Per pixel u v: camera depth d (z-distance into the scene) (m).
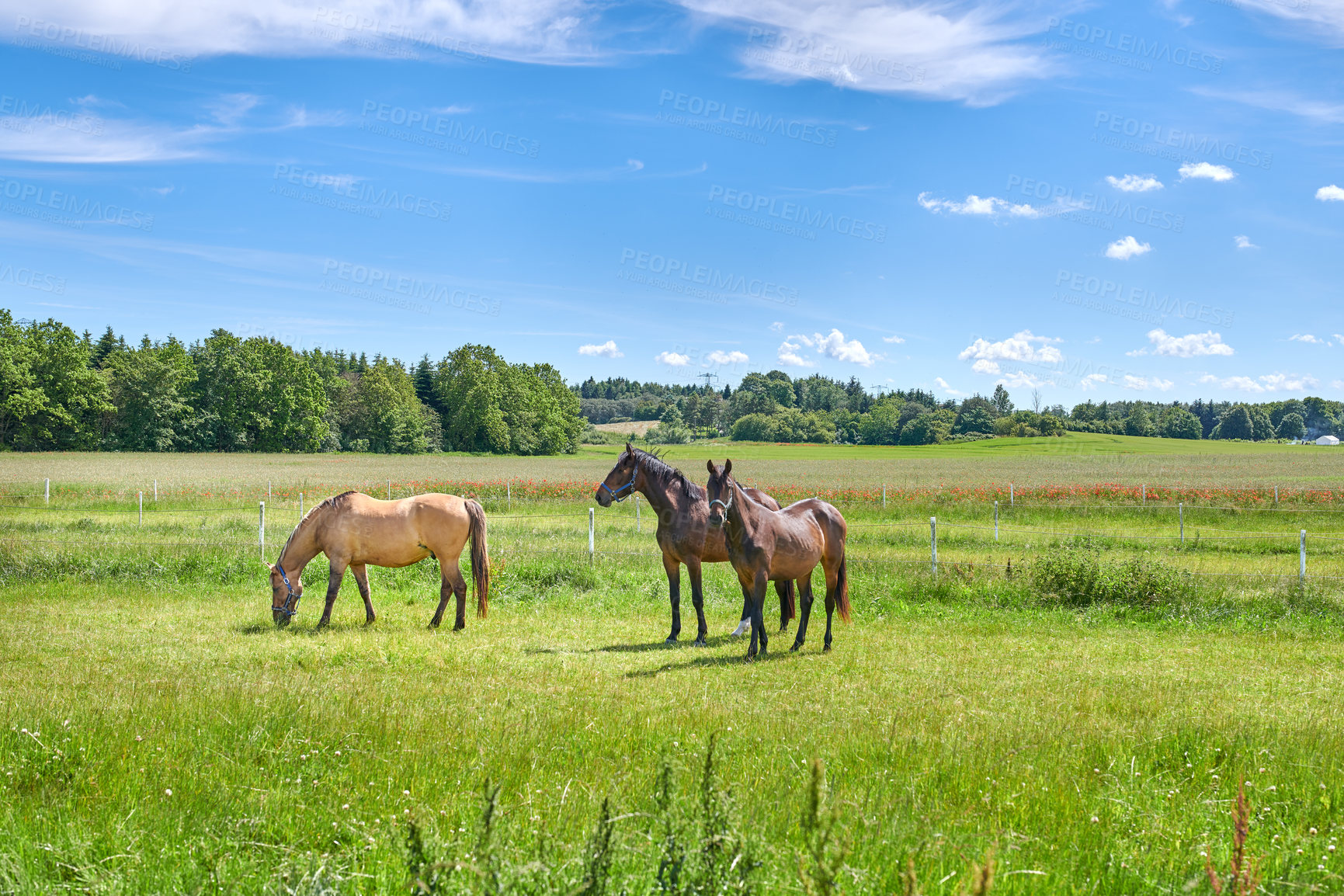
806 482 47.00
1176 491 31.61
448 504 10.87
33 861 3.70
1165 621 11.55
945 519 26.16
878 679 8.37
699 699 7.31
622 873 3.54
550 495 32.94
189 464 64.81
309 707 6.27
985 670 8.83
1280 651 9.88
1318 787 5.05
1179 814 4.70
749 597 9.91
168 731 5.62
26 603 11.87
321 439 96.44
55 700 6.43
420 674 8.28
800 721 6.55
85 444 80.81
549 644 9.87
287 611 10.66
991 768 5.27
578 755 5.45
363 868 3.77
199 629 10.34
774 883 3.46
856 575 14.30
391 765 5.10
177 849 3.90
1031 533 22.25
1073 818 4.54
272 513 27.28
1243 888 3.37
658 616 11.91
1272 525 23.92
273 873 3.66
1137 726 6.45
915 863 3.71
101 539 18.31
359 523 10.66
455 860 3.39
